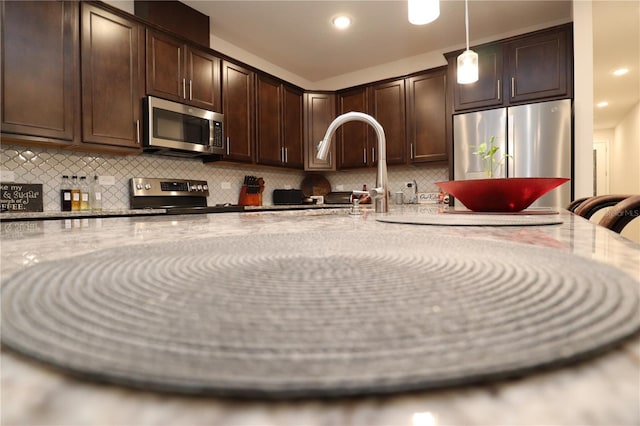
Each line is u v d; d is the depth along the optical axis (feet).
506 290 0.67
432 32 11.44
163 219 3.91
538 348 0.44
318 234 1.85
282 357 0.42
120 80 7.98
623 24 11.02
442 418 0.36
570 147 8.98
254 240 1.57
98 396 0.40
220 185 11.66
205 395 0.39
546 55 9.52
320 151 4.32
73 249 1.43
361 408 0.38
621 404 0.37
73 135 7.27
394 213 4.46
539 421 0.35
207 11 10.01
